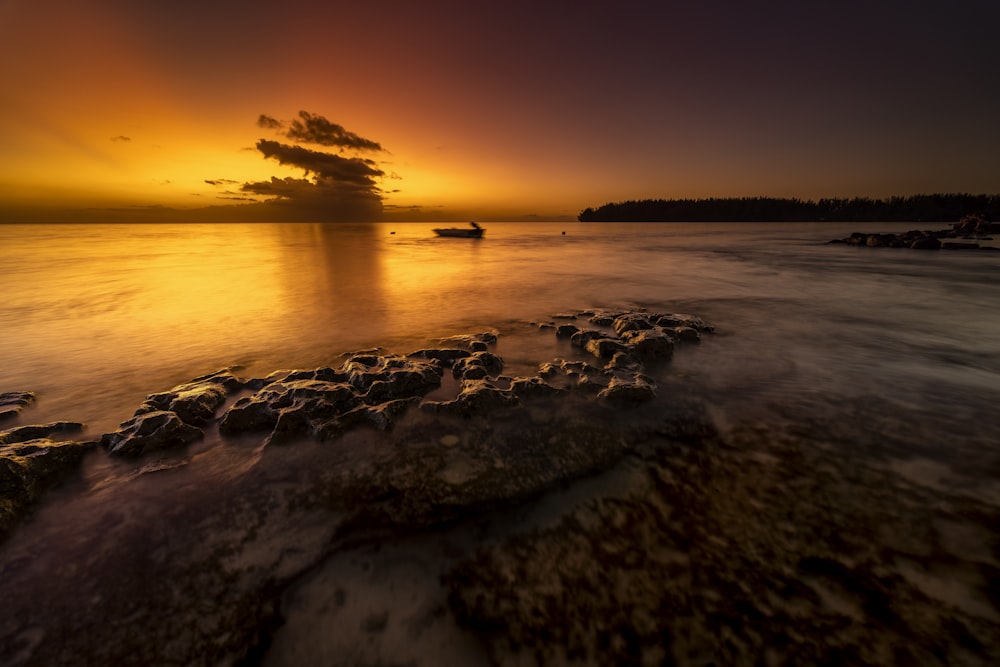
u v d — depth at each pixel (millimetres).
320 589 2146
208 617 1996
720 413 3979
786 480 2947
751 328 7141
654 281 12820
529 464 3172
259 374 5125
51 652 1832
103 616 1988
